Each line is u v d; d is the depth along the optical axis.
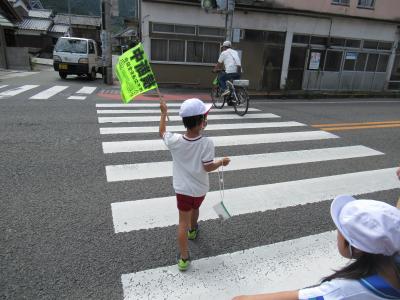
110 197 4.06
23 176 4.51
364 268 1.23
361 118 10.05
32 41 37.78
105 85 15.01
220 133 7.29
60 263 2.85
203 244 3.26
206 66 15.65
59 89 12.56
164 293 2.59
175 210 3.82
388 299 1.20
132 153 5.63
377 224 1.17
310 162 5.73
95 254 2.99
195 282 2.73
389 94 17.41
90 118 7.95
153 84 3.11
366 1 17.61
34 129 6.71
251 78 16.53
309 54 17.19
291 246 3.29
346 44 17.89
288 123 8.63
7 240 3.12
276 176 5.04
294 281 2.80
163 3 14.26
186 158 2.73
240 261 3.03
